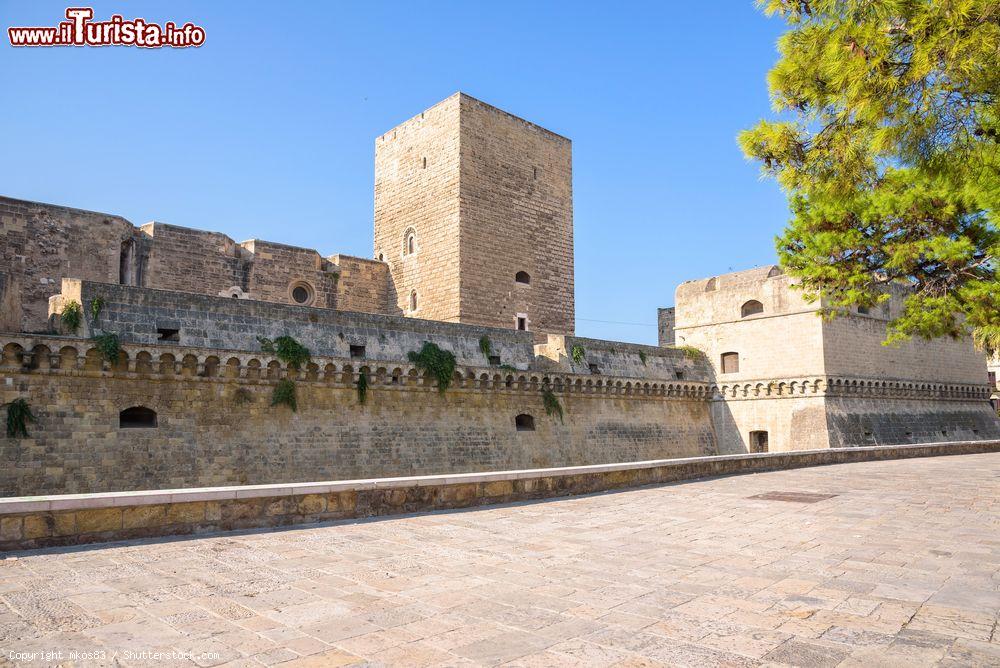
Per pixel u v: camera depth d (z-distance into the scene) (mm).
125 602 7129
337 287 46062
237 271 40594
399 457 29859
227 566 8781
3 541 9406
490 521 12594
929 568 8727
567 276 51000
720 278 47469
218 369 25344
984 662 5516
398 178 49625
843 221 21031
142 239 36938
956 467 25766
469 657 5645
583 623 6531
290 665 5445
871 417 42000
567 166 52094
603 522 12484
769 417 42906
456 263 44250
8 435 20797
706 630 6324
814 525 12055
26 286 31141
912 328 24078
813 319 41031
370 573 8461
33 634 6125
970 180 12250
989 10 9484
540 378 36156
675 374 44531
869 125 11492
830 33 11031
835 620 6613
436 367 31609
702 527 11898
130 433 23156
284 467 26297
